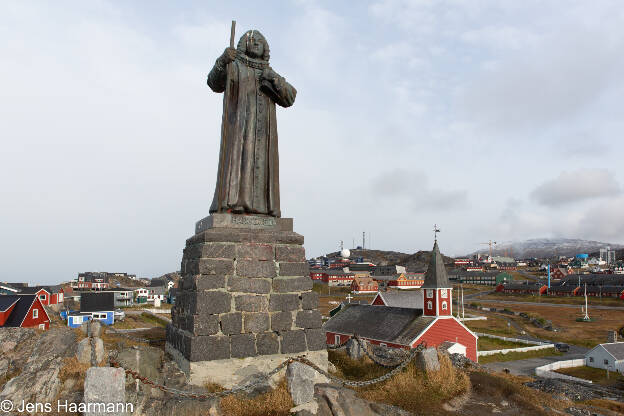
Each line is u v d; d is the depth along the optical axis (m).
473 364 28.12
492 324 103.44
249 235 15.54
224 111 16.92
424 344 18.59
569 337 87.50
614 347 61.84
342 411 12.97
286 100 17.53
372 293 162.12
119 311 69.19
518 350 72.75
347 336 59.69
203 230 16.53
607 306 131.75
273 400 12.74
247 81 16.97
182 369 14.55
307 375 13.09
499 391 18.23
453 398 16.88
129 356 14.82
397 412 14.20
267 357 14.91
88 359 14.23
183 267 16.86
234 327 14.62
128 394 11.81
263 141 17.16
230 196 16.20
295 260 16.19
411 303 76.00
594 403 38.19
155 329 24.55
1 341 17.25
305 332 15.77
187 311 15.16
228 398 12.80
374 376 17.52
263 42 17.47
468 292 186.75
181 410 11.85
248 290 15.11
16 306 41.03
